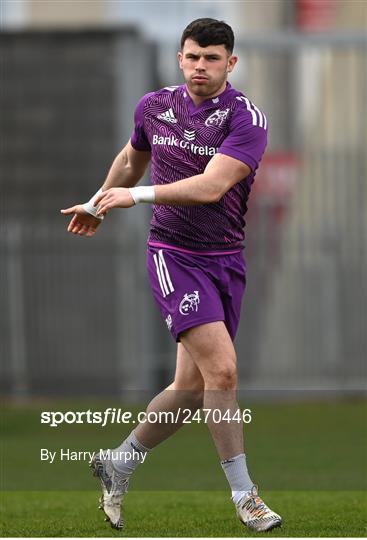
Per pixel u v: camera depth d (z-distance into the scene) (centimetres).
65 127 5216
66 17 9031
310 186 5144
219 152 2005
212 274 2062
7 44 5219
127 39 5150
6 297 5184
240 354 5172
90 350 5178
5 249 5188
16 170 5234
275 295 5156
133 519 2302
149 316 5138
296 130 5138
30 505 2581
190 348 2036
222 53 2009
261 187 5147
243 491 2039
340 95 5144
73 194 5222
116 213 5169
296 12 7456
